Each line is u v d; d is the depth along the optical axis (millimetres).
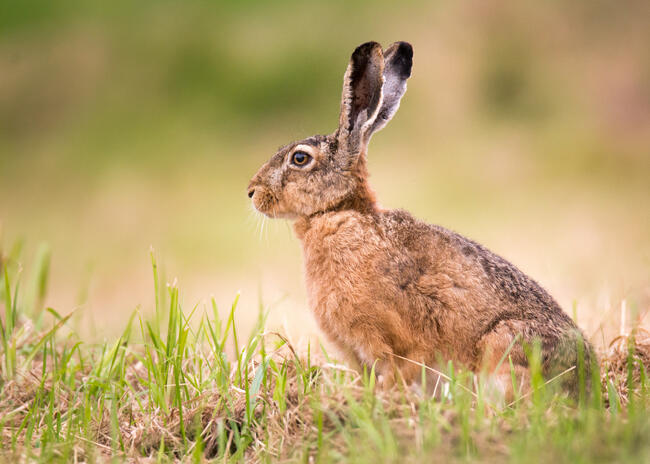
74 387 8594
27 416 7770
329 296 8398
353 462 6164
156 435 7562
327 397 7230
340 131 8938
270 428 7340
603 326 10039
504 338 8055
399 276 8203
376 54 8742
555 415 6691
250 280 15453
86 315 13984
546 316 8297
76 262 17828
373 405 6883
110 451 7430
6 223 20516
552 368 7992
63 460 6703
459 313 8188
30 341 9758
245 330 12055
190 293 14891
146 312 13453
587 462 5828
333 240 8461
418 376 8273
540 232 17141
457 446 6266
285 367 7742
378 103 8750
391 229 8516
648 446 5988
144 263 17562
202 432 7543
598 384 7586
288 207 9062
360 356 8523
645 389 7508
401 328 8180
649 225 17250
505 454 6078
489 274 8367
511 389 7773
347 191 8875
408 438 6453
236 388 7836
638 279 12680
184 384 8062
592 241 16266
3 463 6848
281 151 9289
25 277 14133
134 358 9531
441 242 8461
